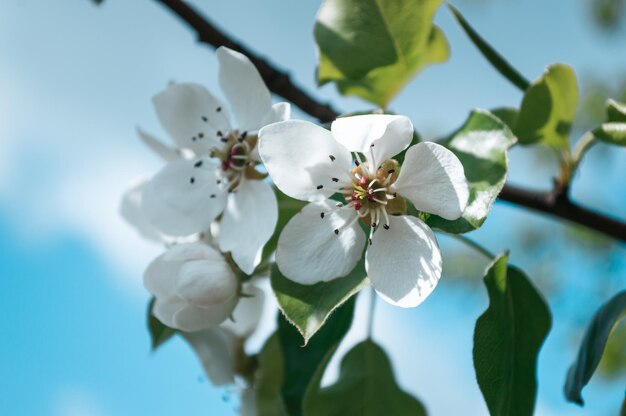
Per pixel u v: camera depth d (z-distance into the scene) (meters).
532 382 0.23
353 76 0.24
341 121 0.20
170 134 0.23
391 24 0.24
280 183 0.21
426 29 0.24
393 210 0.21
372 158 0.21
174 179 0.23
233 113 0.22
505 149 0.20
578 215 0.24
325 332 0.25
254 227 0.22
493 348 0.21
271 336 0.26
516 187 0.25
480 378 0.21
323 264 0.20
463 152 0.21
